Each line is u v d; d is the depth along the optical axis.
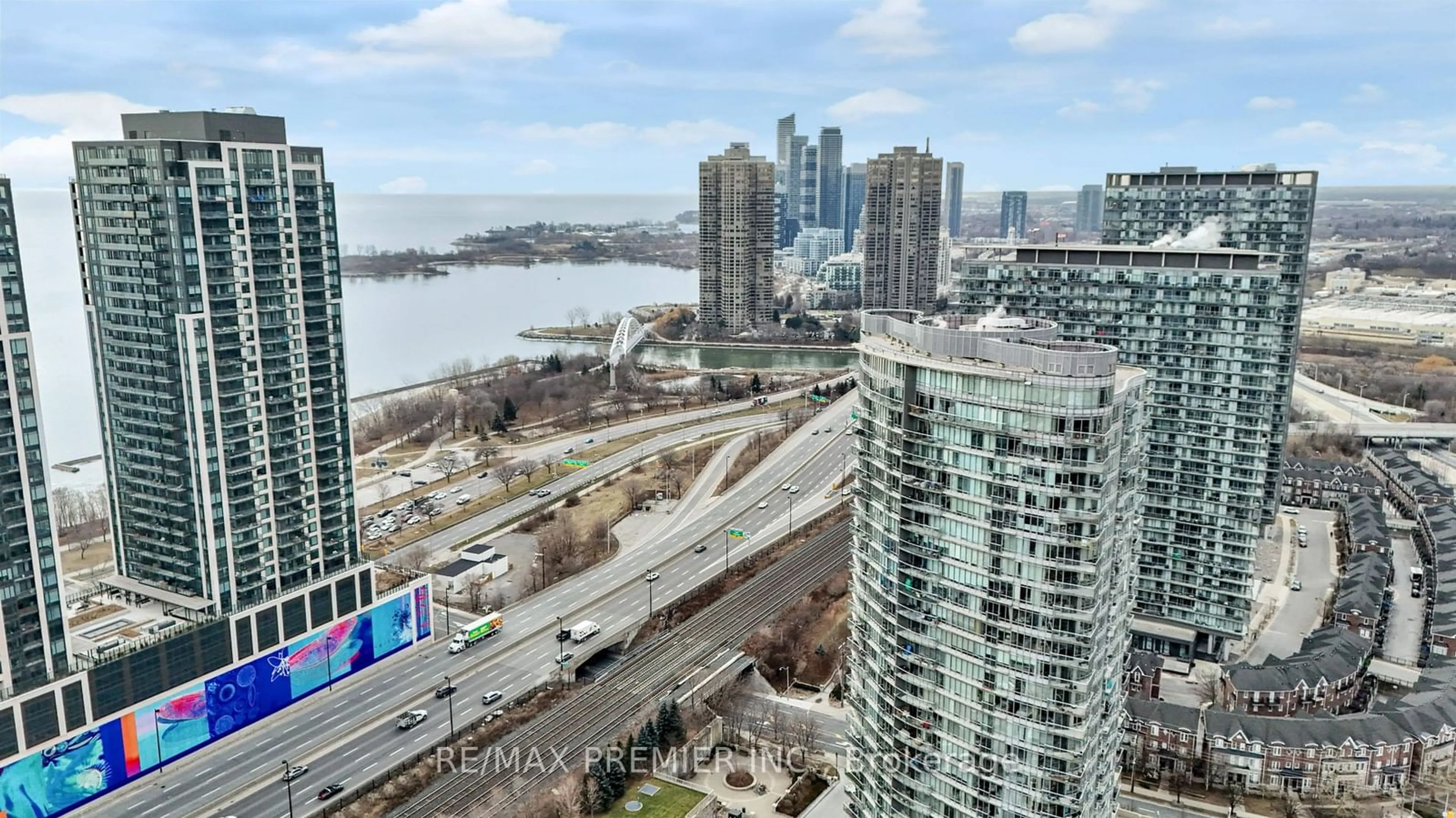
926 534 152.50
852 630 175.75
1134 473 153.38
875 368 158.88
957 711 154.00
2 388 183.12
